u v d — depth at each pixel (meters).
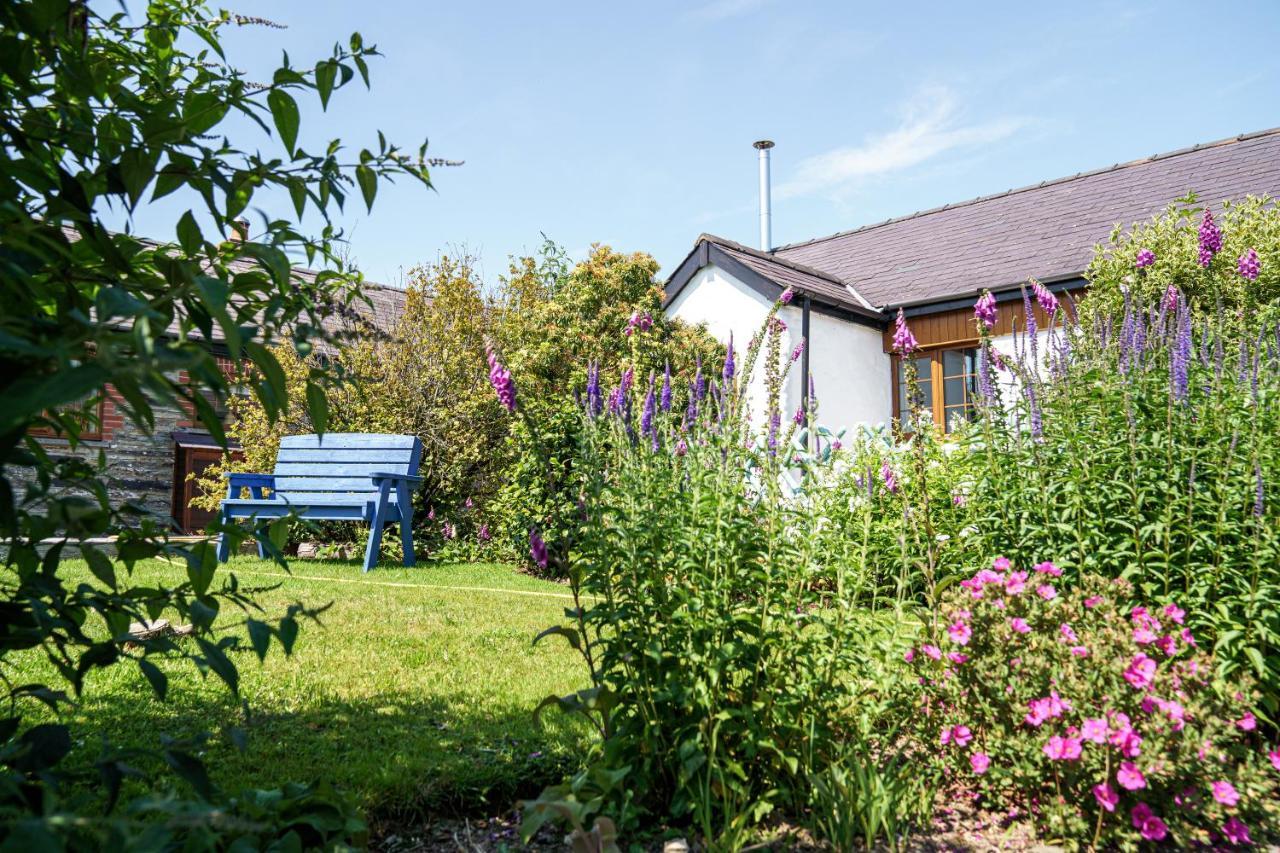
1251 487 3.35
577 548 2.71
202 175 1.50
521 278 14.61
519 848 2.38
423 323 11.34
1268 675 3.06
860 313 10.92
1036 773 2.57
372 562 7.62
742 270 11.10
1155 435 3.65
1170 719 2.42
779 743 2.65
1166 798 2.50
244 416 10.15
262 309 1.68
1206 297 6.92
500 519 9.62
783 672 2.73
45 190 1.40
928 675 2.90
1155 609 3.35
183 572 5.86
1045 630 2.87
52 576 1.48
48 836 0.84
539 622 5.12
